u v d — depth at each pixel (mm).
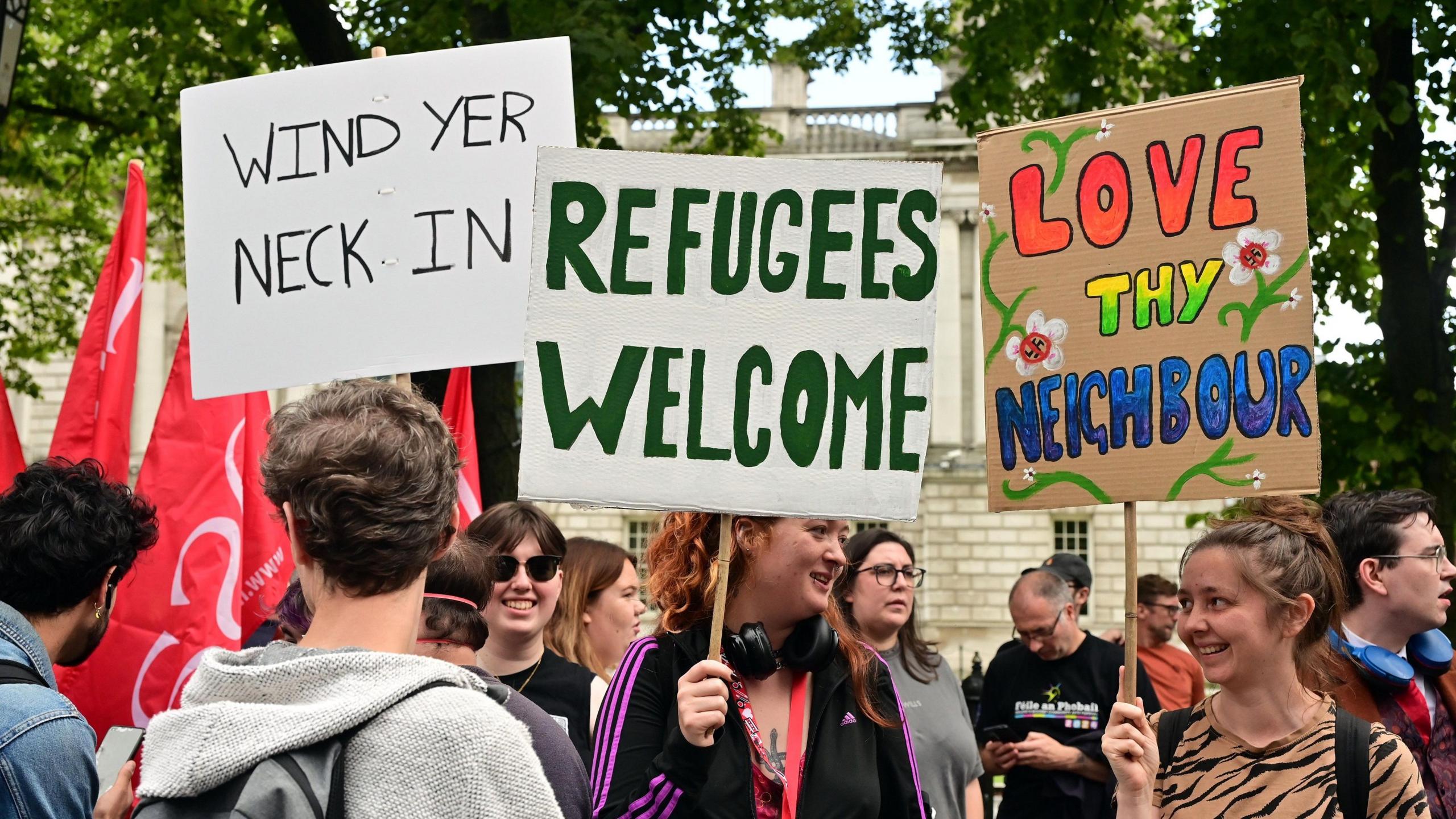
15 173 13508
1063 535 28172
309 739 1623
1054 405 3293
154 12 10805
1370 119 8250
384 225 3814
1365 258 9906
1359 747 2834
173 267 15453
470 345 3742
